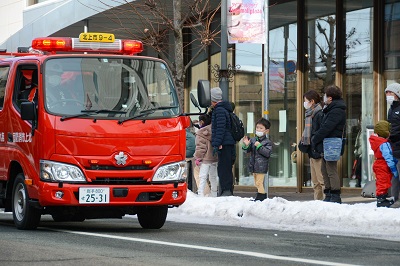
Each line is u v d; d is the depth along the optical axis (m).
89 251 10.73
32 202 13.58
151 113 13.78
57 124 13.32
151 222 14.40
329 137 17.02
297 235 13.16
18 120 14.09
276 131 24.73
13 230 13.84
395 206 15.99
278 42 24.67
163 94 14.00
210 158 19.55
